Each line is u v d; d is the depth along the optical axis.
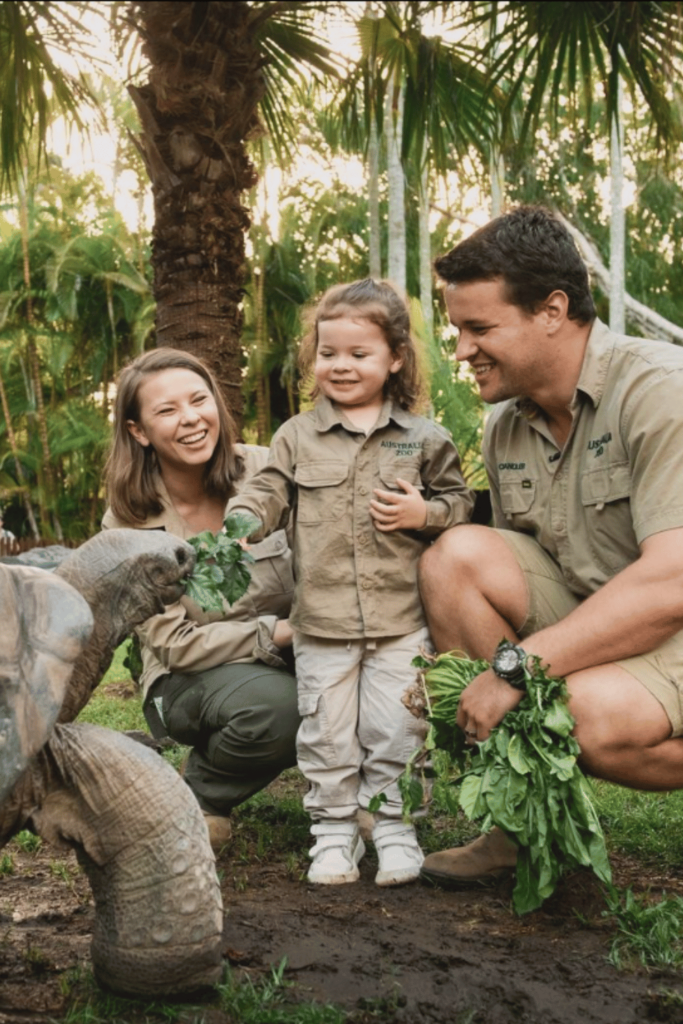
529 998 1.93
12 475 19.66
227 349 5.74
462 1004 1.93
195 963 1.86
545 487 2.67
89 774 1.80
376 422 2.78
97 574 1.89
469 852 2.57
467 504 2.79
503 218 2.49
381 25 6.61
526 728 2.27
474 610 2.61
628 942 2.18
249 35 5.71
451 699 2.46
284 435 2.81
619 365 2.50
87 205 18.62
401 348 2.80
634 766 2.37
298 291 18.39
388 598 2.68
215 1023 1.83
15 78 6.32
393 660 2.67
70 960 2.08
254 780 2.85
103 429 18.22
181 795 1.85
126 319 18.42
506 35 6.20
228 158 5.62
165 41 5.48
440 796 3.19
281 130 8.09
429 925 2.31
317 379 2.79
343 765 2.66
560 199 20.31
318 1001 1.93
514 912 2.39
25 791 1.80
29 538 19.06
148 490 2.92
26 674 1.65
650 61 6.46
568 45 6.73
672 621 2.30
